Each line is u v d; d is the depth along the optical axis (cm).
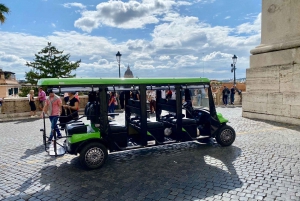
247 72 1130
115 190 395
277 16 1008
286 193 365
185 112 653
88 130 527
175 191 384
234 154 562
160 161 534
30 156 596
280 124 916
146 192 384
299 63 891
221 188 388
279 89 971
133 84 534
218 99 1958
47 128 981
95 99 556
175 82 573
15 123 1139
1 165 532
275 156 537
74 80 481
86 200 364
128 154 595
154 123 572
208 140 694
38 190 402
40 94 1336
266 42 1066
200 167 486
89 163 490
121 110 1505
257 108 1077
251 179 419
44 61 3369
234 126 898
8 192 397
